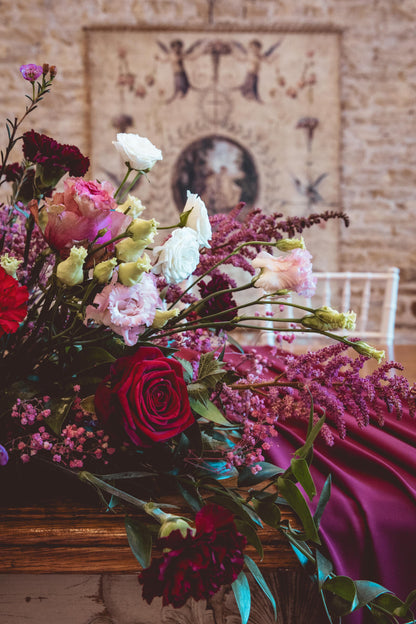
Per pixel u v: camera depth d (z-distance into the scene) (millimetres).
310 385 657
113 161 4031
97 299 584
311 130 4074
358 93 4086
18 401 639
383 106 4094
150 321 583
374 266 4141
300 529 656
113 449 641
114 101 4016
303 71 4051
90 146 4023
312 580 621
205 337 822
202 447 675
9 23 3957
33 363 691
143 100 4020
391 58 4066
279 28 4016
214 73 4027
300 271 635
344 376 663
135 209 642
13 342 698
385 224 4137
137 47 3996
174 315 611
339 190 4113
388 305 2344
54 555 630
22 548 629
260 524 632
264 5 4016
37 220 617
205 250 787
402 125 4102
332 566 625
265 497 625
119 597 663
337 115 4074
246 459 669
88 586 661
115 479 683
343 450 841
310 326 646
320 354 674
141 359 615
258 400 702
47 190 705
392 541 673
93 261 620
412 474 783
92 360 668
